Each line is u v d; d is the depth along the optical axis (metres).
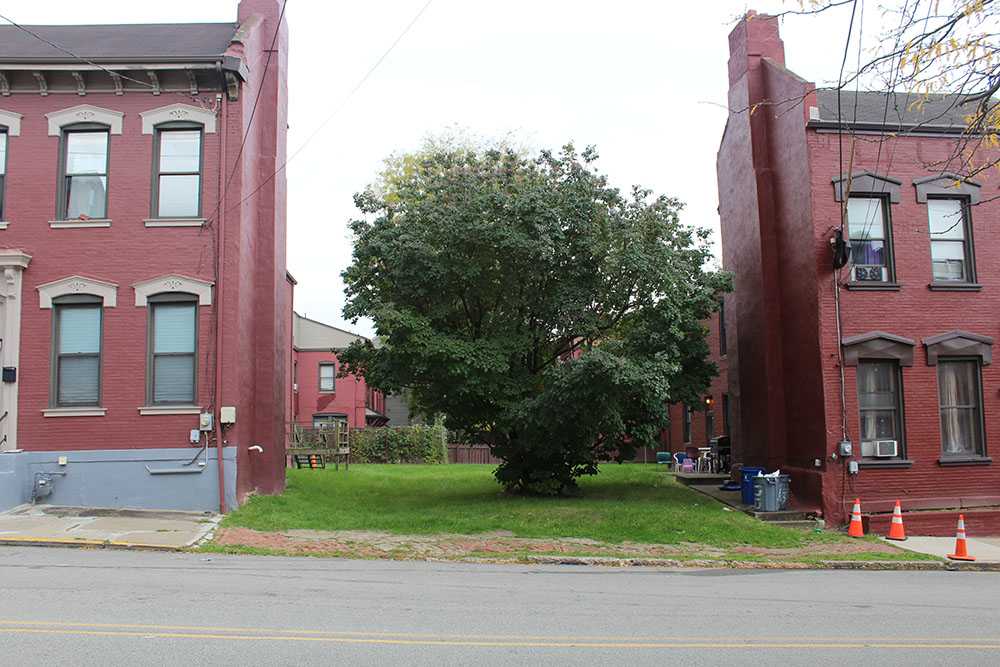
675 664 6.55
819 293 17.23
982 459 17.33
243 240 17.23
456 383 17.67
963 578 12.30
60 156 16.72
